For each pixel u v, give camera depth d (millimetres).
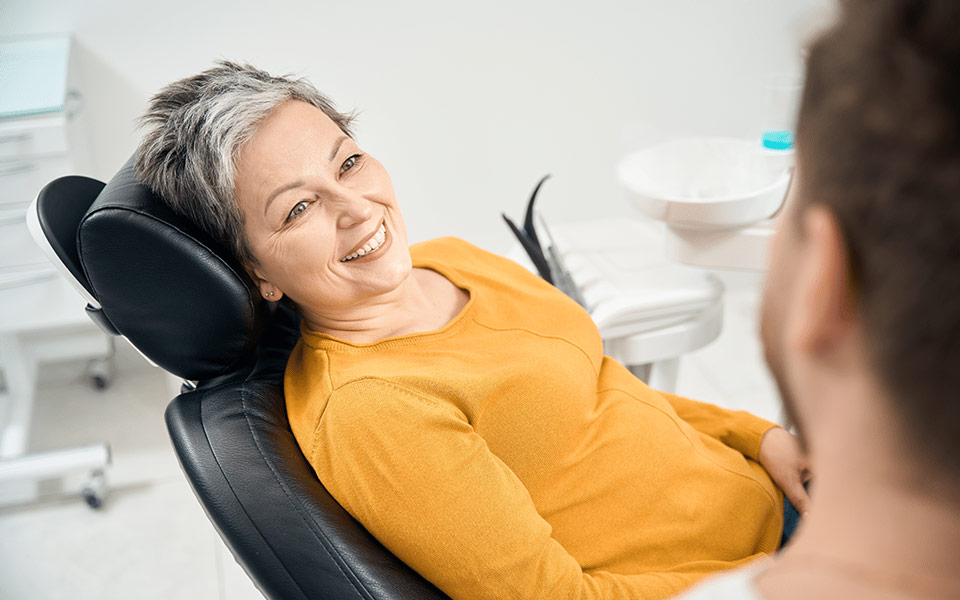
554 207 2725
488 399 1045
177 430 998
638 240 2039
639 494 1097
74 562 1960
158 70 2273
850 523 313
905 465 298
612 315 1721
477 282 1232
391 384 983
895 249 274
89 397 2525
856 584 304
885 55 278
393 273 1094
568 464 1085
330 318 1124
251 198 1017
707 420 1318
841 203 288
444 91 2488
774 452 1230
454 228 2678
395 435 952
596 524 1084
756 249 1730
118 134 2316
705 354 2545
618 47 2553
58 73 2002
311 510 946
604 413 1142
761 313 367
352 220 1050
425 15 2385
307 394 1044
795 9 2568
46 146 1915
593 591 969
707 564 1066
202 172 996
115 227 950
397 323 1144
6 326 2066
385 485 945
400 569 958
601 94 2604
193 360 1071
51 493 2176
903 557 301
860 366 306
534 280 1295
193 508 2105
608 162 2697
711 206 1653
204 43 2275
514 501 955
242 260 1082
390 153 2529
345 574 917
